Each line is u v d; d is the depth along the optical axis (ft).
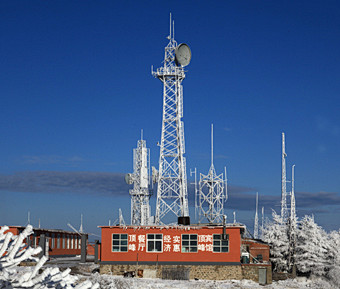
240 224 184.34
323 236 205.87
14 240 23.72
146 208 286.25
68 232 245.04
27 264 151.23
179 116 249.75
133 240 175.73
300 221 214.28
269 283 167.73
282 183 235.61
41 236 189.67
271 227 226.38
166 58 254.88
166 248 174.29
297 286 169.07
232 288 150.41
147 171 291.58
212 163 254.47
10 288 21.76
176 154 247.91
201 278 170.60
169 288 144.97
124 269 173.99
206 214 247.70
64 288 23.73
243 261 174.91
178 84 252.62
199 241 173.27
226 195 251.19
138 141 294.25
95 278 146.51
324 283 178.09
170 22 255.09
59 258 228.63
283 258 211.61
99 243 183.01
